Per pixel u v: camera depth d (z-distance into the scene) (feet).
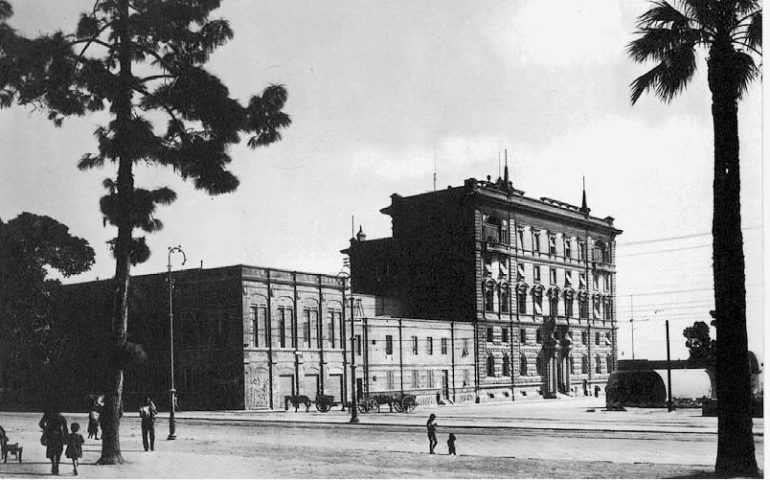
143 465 89.71
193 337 226.79
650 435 130.21
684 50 77.05
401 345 253.44
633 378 217.56
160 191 98.94
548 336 310.24
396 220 299.17
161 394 229.66
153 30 94.53
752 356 139.13
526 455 103.76
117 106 93.35
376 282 302.25
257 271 224.33
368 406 213.25
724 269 72.95
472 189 279.90
